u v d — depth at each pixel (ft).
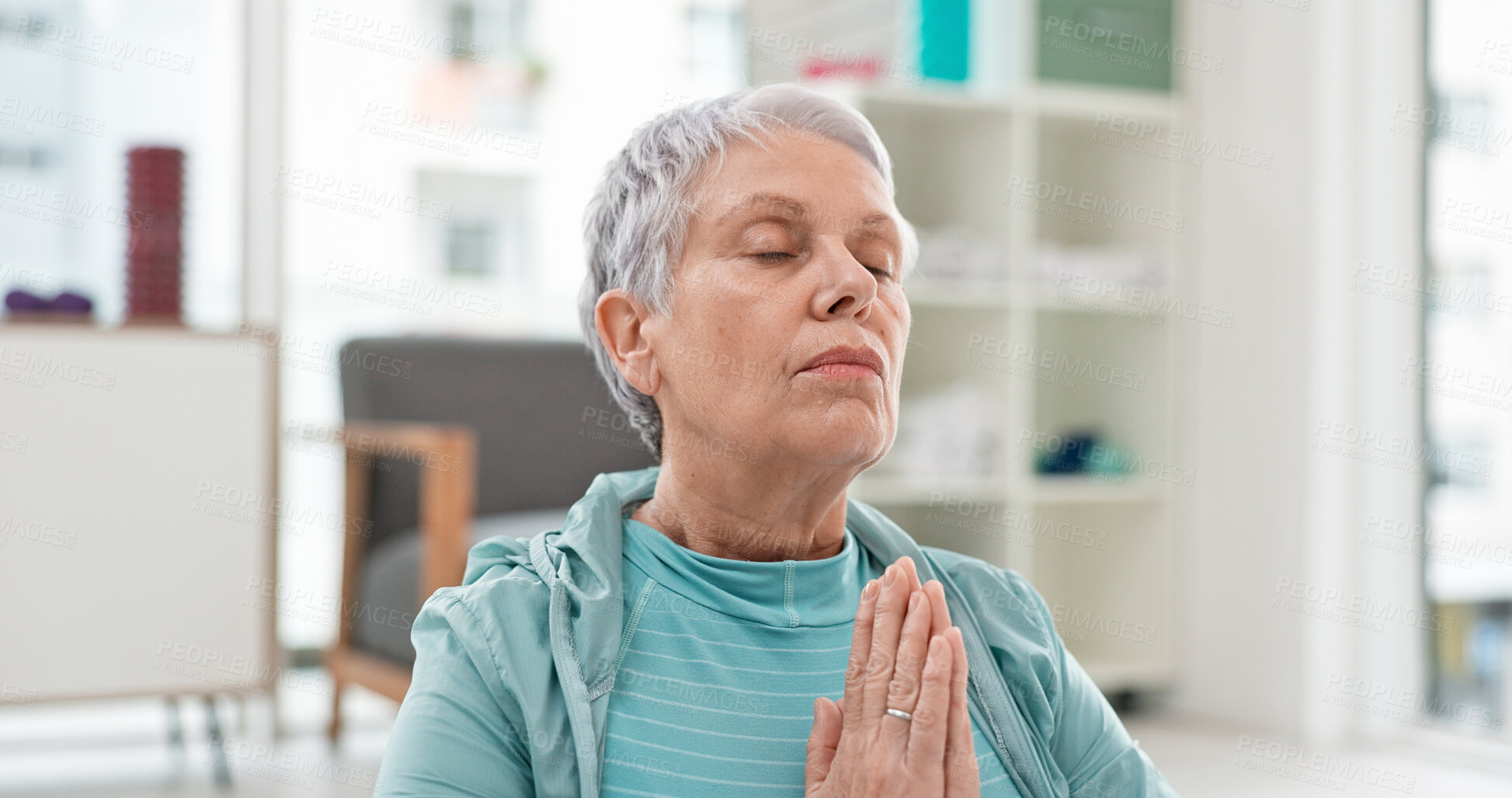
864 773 2.45
